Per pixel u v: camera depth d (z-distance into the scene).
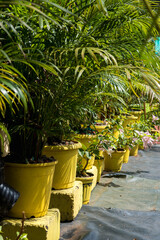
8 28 1.80
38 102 2.08
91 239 2.22
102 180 4.03
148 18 2.14
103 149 3.51
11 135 2.10
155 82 1.29
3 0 0.87
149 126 5.75
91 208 2.87
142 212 2.85
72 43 1.94
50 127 2.21
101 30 2.10
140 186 3.84
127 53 2.25
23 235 1.40
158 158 5.79
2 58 1.31
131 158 5.73
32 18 1.87
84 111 2.59
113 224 2.55
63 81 1.90
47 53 1.92
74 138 3.18
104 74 1.88
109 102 2.97
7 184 1.84
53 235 2.05
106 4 2.04
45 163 1.96
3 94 1.27
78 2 2.09
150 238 2.31
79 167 3.11
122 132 4.47
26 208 1.97
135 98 4.43
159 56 2.40
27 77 1.98
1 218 1.97
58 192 2.50
